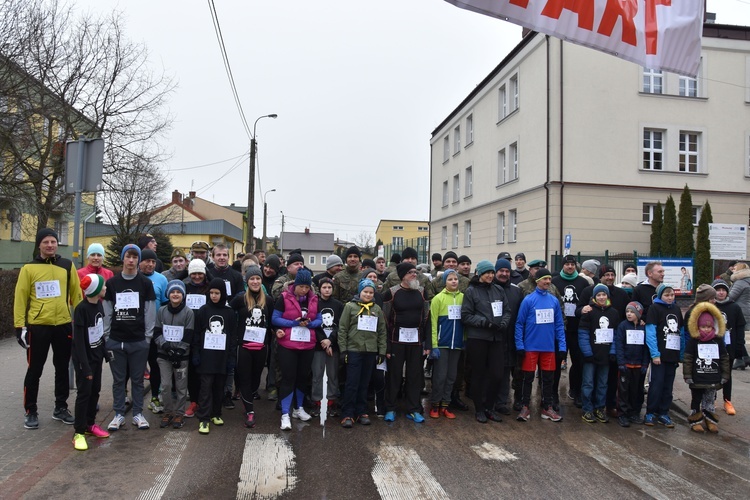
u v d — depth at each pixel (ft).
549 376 23.95
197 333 21.27
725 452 20.03
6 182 55.21
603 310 23.86
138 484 15.71
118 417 20.80
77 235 25.57
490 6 15.49
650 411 23.45
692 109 75.66
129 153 69.97
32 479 15.69
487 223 95.14
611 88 73.26
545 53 73.97
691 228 67.72
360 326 22.47
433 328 23.71
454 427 22.54
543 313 23.72
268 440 20.12
